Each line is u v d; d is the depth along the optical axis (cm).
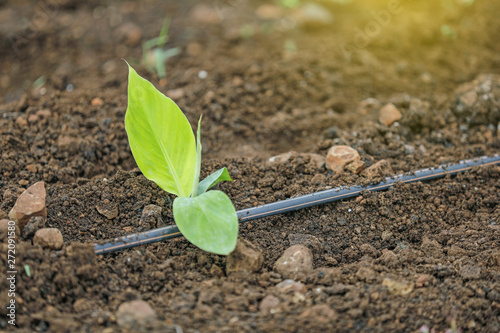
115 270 104
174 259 106
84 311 100
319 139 127
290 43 145
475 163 119
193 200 104
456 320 100
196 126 127
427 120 128
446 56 143
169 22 154
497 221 112
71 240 108
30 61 147
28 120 125
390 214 113
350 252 109
